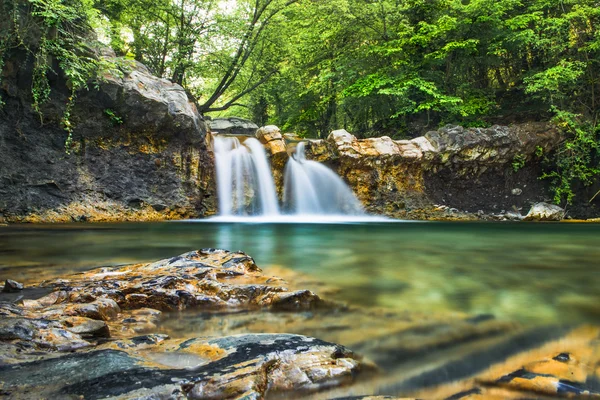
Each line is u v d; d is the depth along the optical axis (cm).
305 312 277
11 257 484
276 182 1394
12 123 983
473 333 233
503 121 1772
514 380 173
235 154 1352
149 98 1115
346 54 2030
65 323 219
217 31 1864
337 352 195
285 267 437
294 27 2200
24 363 167
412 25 1803
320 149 1449
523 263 482
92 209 1073
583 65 1498
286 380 168
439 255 541
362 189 1434
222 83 2086
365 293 327
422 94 1794
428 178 1514
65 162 1056
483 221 1359
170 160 1209
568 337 227
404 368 187
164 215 1184
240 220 1241
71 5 973
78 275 351
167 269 363
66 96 1035
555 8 1730
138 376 155
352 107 2169
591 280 381
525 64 1923
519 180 1551
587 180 1488
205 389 151
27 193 997
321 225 1066
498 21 1611
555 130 1532
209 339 204
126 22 1753
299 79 2341
